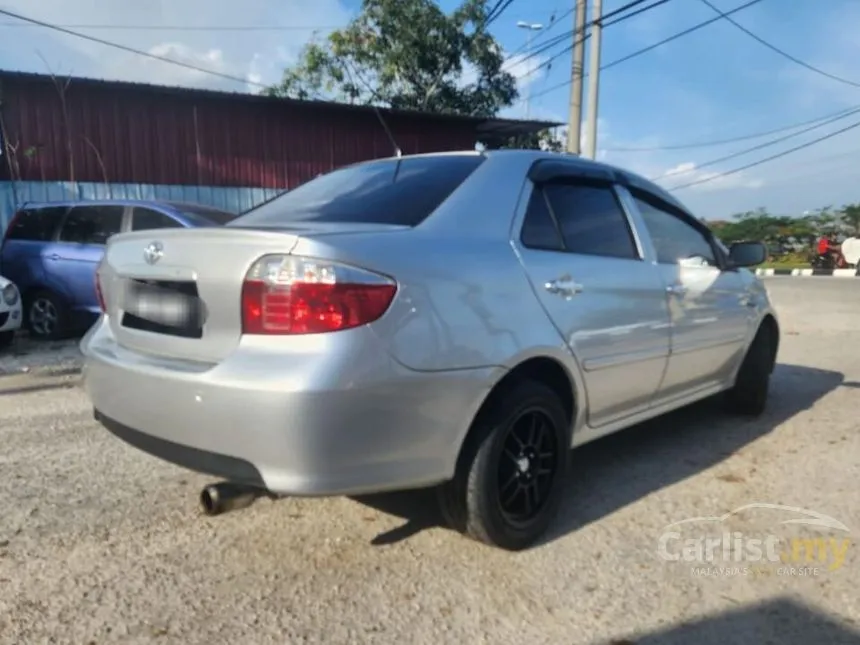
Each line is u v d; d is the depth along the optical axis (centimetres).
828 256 2638
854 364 707
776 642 230
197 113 1347
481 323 259
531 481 293
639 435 458
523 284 282
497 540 281
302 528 312
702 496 352
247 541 300
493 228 288
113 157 1268
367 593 258
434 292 246
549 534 307
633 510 335
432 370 241
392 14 2148
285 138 1445
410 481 245
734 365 463
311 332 222
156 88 1254
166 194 1323
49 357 736
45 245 841
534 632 234
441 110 2212
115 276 288
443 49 2189
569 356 299
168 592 258
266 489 226
